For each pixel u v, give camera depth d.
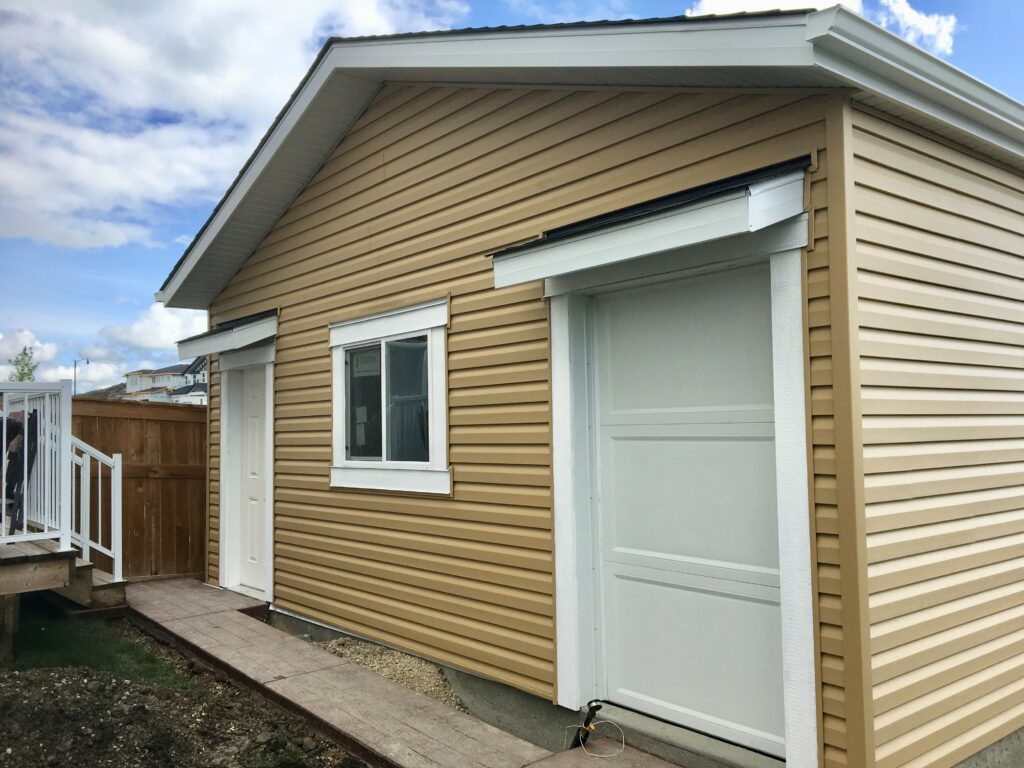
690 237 3.13
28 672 4.42
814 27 2.69
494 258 4.11
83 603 6.09
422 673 5.06
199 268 7.45
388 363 5.62
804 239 3.04
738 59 2.96
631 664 3.97
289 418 6.75
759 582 3.38
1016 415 3.83
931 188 3.38
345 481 5.96
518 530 4.45
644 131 3.77
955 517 3.34
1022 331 3.93
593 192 4.04
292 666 5.13
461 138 4.96
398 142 5.52
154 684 4.83
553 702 4.15
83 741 3.82
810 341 3.02
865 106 3.07
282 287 6.89
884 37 2.78
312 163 6.32
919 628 3.09
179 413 8.31
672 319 3.81
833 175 2.96
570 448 4.09
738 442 3.51
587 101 4.09
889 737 2.89
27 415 5.84
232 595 7.24
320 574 6.26
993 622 3.53
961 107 3.29
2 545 5.32
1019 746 3.68
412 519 5.29
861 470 2.86
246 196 6.48
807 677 2.96
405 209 5.44
